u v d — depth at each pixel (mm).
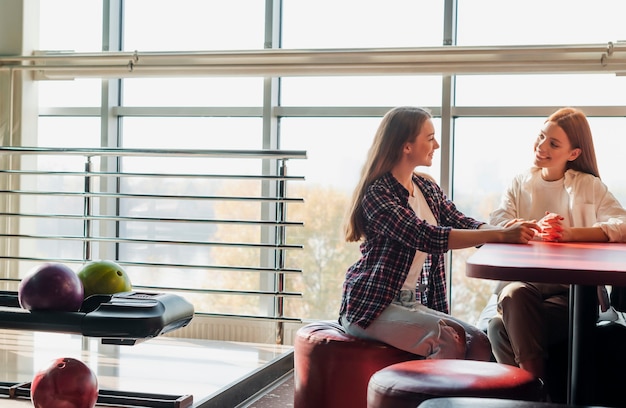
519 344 2938
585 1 4629
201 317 5164
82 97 5379
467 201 4809
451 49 4586
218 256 5180
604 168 4598
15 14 5250
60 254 5469
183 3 5266
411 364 2373
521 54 4512
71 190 5418
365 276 2955
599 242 2936
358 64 4738
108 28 5297
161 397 3027
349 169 4988
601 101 4586
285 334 5008
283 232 4109
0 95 5230
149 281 5309
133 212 5340
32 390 2668
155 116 5305
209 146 5203
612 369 2889
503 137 4750
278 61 4859
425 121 3055
